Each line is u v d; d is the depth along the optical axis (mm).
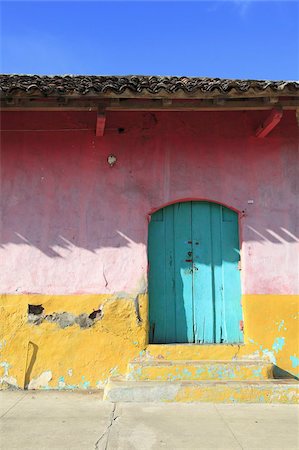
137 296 6285
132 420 4793
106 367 6125
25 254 6383
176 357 6102
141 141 6672
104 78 6848
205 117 6742
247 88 5578
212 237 6648
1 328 6207
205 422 4754
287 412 5113
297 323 6293
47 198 6523
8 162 6578
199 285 6543
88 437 4312
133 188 6566
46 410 5148
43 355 6156
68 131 6668
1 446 4102
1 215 6461
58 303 6273
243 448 4086
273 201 6598
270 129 6340
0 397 5699
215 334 6426
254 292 6359
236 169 6652
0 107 5855
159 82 6059
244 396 5457
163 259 6582
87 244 6426
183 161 6645
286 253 6469
